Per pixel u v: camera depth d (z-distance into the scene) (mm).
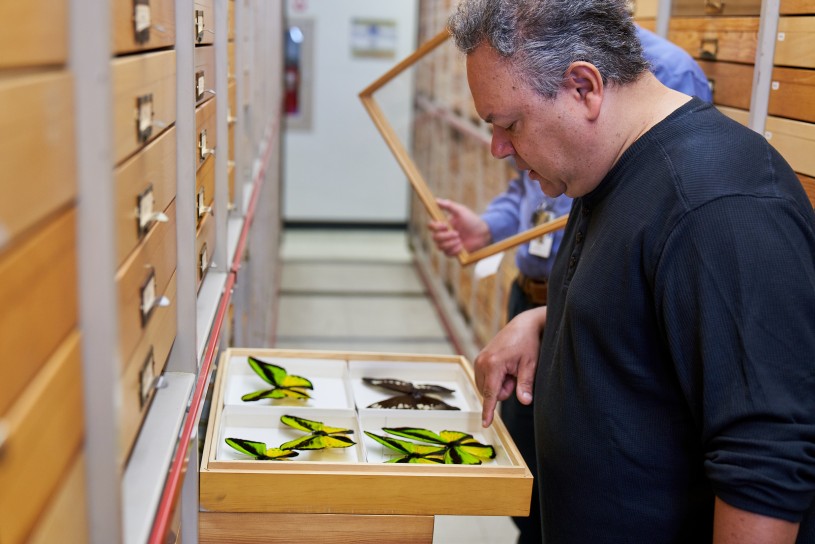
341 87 8258
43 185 646
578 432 1436
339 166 8438
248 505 1389
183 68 1269
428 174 4363
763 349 1150
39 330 652
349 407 1772
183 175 1282
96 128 724
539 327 1816
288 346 5223
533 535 2332
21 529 625
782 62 1850
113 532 803
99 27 708
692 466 1371
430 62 4410
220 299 1691
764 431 1134
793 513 1135
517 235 2592
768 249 1165
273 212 4746
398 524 1441
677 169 1264
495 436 1705
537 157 1390
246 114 2838
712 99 2299
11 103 584
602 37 1305
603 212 1388
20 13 605
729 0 2189
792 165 1810
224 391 1762
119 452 795
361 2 8078
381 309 6086
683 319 1220
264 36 3609
